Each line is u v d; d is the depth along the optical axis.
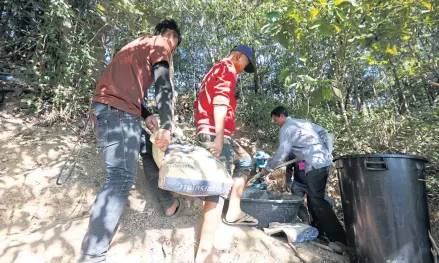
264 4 6.10
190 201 2.47
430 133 4.15
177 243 2.04
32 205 2.31
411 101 6.92
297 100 5.60
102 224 1.72
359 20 3.04
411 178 2.14
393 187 2.12
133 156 1.85
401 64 5.33
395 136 4.40
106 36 4.53
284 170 4.33
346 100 6.63
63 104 3.76
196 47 7.13
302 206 3.24
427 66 4.88
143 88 2.00
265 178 3.55
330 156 2.94
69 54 3.67
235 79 2.24
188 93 7.08
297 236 2.45
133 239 2.00
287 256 2.27
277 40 3.08
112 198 1.77
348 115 5.43
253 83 8.23
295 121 3.05
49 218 2.25
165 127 1.84
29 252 1.82
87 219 2.16
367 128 4.69
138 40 2.10
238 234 2.25
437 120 4.37
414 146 4.09
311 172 2.84
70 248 1.87
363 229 2.19
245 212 2.60
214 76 2.23
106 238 1.73
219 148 2.08
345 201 2.38
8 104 3.82
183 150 1.96
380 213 2.12
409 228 2.09
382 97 8.39
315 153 2.87
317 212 2.85
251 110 5.78
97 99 1.89
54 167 2.74
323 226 2.84
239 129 5.55
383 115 4.89
